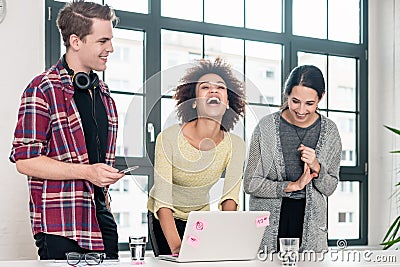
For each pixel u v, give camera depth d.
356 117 5.68
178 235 2.45
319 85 3.47
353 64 5.70
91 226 2.76
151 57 4.77
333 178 3.59
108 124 2.91
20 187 4.13
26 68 4.22
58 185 2.71
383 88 5.67
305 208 3.49
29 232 4.14
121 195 4.64
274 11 5.34
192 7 4.98
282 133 3.52
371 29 5.71
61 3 4.40
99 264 2.29
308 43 5.45
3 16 4.14
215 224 2.32
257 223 2.39
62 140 2.73
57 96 2.73
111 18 2.85
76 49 2.80
